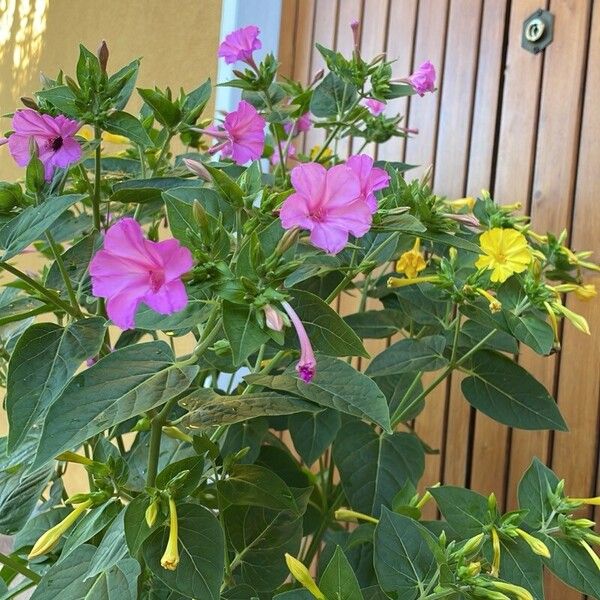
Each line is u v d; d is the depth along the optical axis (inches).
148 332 15.7
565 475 20.1
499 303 13.7
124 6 31.9
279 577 14.0
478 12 22.0
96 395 9.6
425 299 16.3
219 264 9.8
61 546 14.7
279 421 18.1
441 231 12.2
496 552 12.1
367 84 21.5
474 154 22.2
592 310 19.5
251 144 14.2
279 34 27.9
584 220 19.6
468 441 22.2
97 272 8.9
